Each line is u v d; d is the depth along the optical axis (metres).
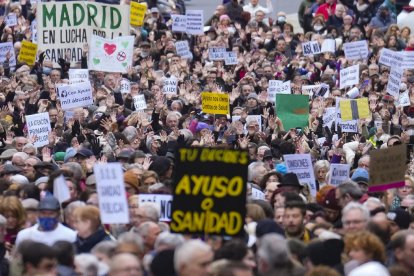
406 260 16.70
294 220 18.69
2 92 34.25
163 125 31.30
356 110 31.88
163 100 33.31
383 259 16.30
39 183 21.62
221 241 17.42
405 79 38.53
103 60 36.28
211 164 17.31
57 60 38.12
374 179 20.56
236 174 17.30
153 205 18.61
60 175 19.23
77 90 31.03
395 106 35.47
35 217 19.58
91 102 31.12
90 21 38.22
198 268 14.91
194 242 15.06
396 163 20.70
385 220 17.86
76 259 15.84
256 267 16.80
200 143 28.02
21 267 16.39
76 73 34.78
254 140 29.66
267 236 15.62
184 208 17.31
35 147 27.44
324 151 29.95
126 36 36.38
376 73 37.78
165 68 38.34
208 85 36.31
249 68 39.22
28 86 34.38
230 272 14.75
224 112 31.05
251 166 23.83
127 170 22.16
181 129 29.92
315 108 32.75
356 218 17.61
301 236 18.75
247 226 18.89
